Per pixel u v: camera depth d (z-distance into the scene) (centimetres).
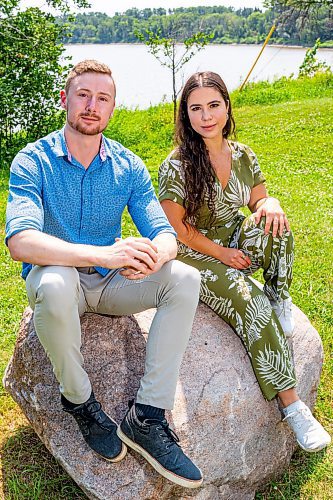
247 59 3053
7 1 1037
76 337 256
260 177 361
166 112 1332
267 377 308
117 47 4256
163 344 267
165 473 264
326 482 321
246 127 1179
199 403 289
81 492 305
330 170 895
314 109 1252
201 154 337
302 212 700
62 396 276
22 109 1059
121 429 270
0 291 521
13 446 337
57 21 1092
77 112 277
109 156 291
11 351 427
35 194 276
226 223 360
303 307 480
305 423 304
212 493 288
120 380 296
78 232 291
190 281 270
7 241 265
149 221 298
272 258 338
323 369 404
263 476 313
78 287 265
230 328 329
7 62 1055
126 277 274
